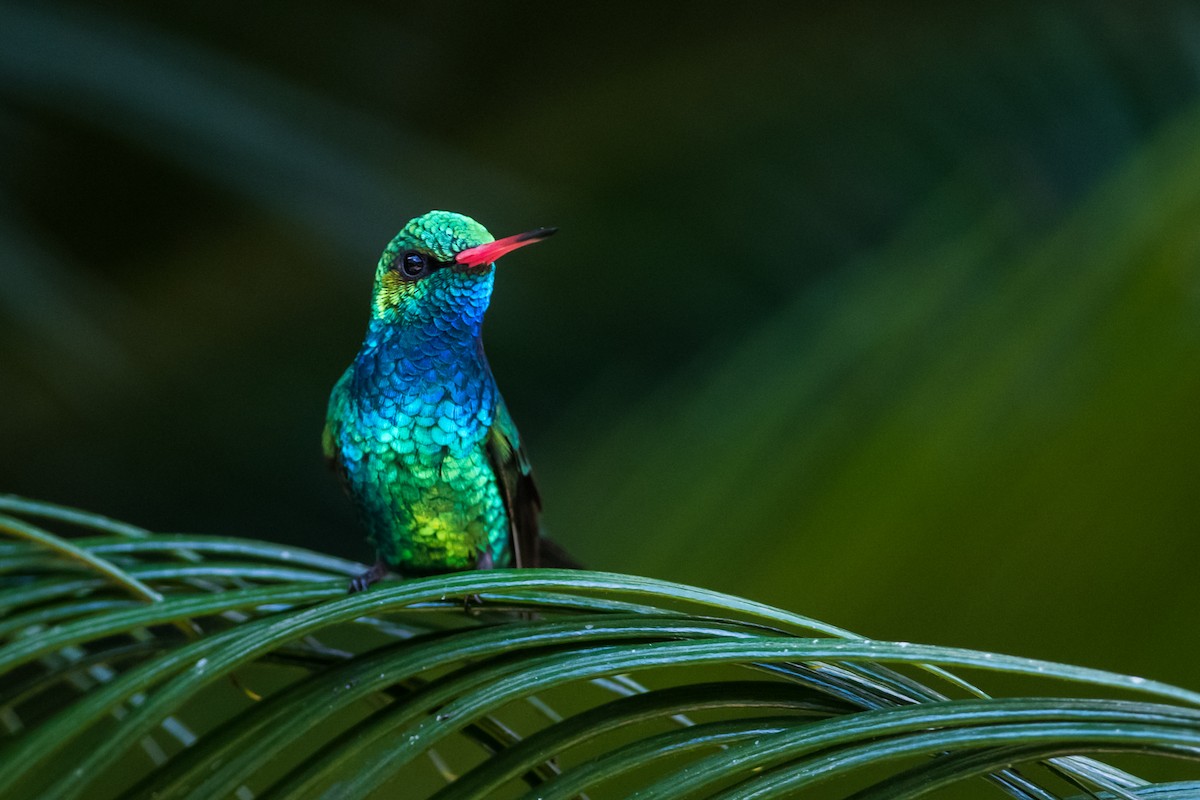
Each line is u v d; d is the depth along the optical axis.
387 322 2.20
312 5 2.56
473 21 2.63
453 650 2.12
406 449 2.20
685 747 2.11
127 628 2.12
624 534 2.30
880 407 2.29
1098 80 2.67
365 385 2.20
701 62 2.74
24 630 2.15
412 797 2.25
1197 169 2.30
